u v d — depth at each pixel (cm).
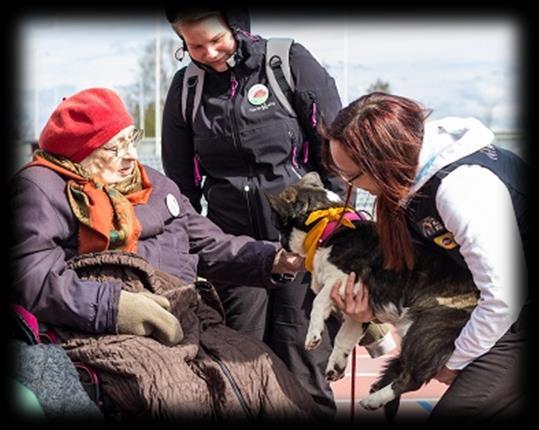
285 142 407
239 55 405
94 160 348
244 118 405
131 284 334
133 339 316
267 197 378
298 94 406
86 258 331
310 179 388
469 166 293
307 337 360
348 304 348
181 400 305
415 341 327
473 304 322
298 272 391
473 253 288
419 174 296
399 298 338
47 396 287
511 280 287
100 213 336
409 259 324
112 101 352
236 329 418
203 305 359
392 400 341
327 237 360
